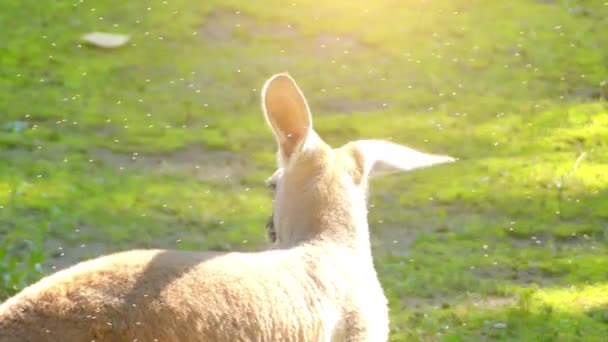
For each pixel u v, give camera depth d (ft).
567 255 39.83
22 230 39.19
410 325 32.40
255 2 75.46
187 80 62.85
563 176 47.91
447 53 67.92
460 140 53.98
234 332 15.01
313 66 65.87
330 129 55.26
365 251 18.76
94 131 53.83
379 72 64.75
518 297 35.55
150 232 40.65
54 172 47.01
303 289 16.75
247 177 47.91
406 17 73.92
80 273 14.70
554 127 55.72
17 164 47.80
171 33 70.13
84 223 40.91
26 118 55.16
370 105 59.47
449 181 47.93
